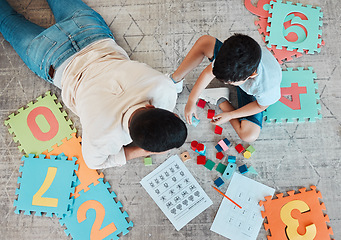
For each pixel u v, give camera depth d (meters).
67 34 1.19
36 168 1.31
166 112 0.77
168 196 1.27
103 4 1.48
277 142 1.30
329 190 1.25
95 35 1.18
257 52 0.87
